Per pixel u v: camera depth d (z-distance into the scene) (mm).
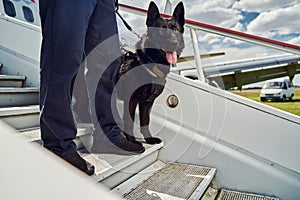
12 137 490
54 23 922
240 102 1582
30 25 1896
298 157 1461
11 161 453
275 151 1509
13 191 427
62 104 919
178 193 1161
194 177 1379
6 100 1534
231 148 1580
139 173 1342
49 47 931
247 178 1513
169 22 1462
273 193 1461
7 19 2010
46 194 473
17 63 1968
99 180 994
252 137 1557
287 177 1450
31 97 1689
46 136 912
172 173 1431
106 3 1220
